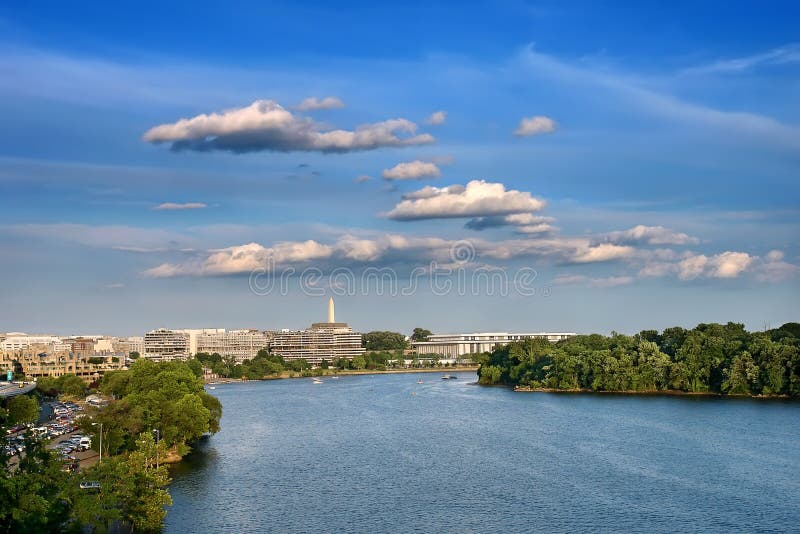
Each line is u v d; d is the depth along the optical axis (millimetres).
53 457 173375
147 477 196625
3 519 144125
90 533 182625
